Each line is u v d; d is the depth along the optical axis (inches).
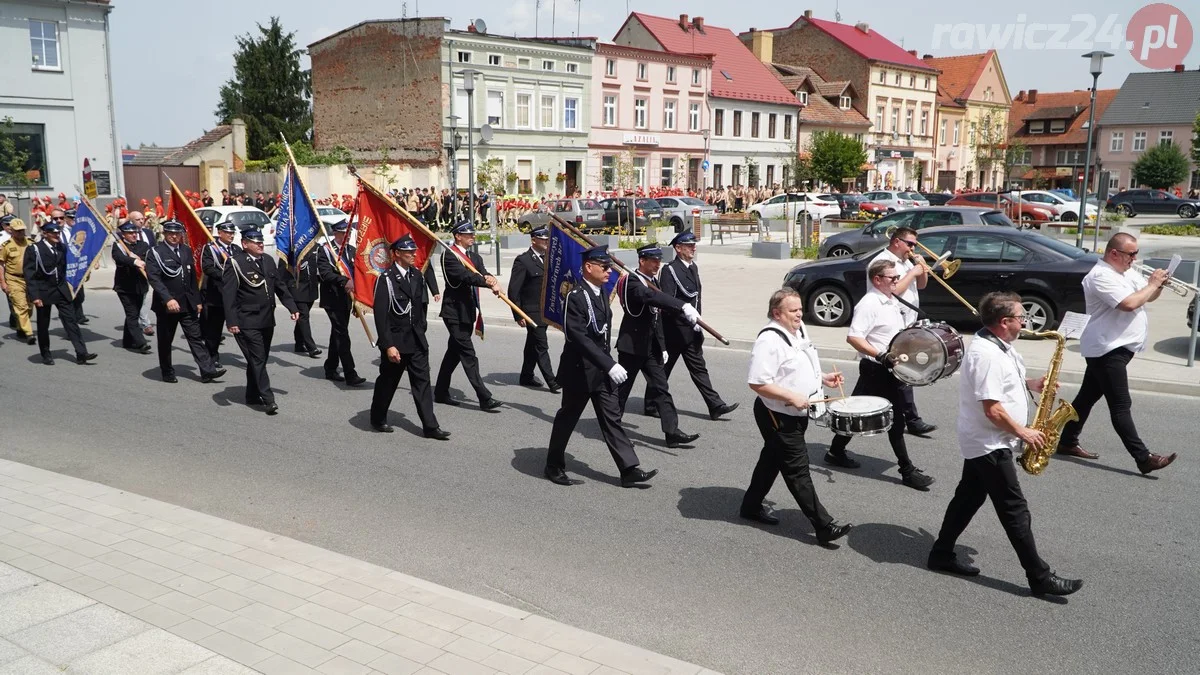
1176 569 223.8
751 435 346.9
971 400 208.7
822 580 219.0
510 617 188.7
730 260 1039.6
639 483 288.8
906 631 193.6
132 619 184.5
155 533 235.8
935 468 303.9
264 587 201.9
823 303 584.7
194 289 446.3
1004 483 205.3
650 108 2094.0
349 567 214.2
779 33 2746.1
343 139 1905.8
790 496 280.4
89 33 1360.7
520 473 303.1
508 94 1819.6
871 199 1731.1
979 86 2997.0
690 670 167.6
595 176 2001.7
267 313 390.0
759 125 2374.5
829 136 2201.0
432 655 171.6
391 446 336.2
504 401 407.2
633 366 333.7
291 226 490.3
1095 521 254.7
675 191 1785.2
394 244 337.1
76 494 267.7
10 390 430.6
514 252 1119.0
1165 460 286.5
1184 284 309.0
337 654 171.3
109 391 429.7
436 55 1723.7
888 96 2677.2
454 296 383.9
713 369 472.1
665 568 226.2
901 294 309.4
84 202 566.3
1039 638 190.5
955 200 1498.5
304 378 460.8
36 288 484.1
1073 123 3088.1
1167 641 189.2
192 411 390.3
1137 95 2933.1
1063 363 461.1
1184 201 1999.3
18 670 163.2
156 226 892.0
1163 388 407.8
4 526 239.8
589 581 219.1
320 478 298.5
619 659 171.5
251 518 262.4
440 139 1739.7
